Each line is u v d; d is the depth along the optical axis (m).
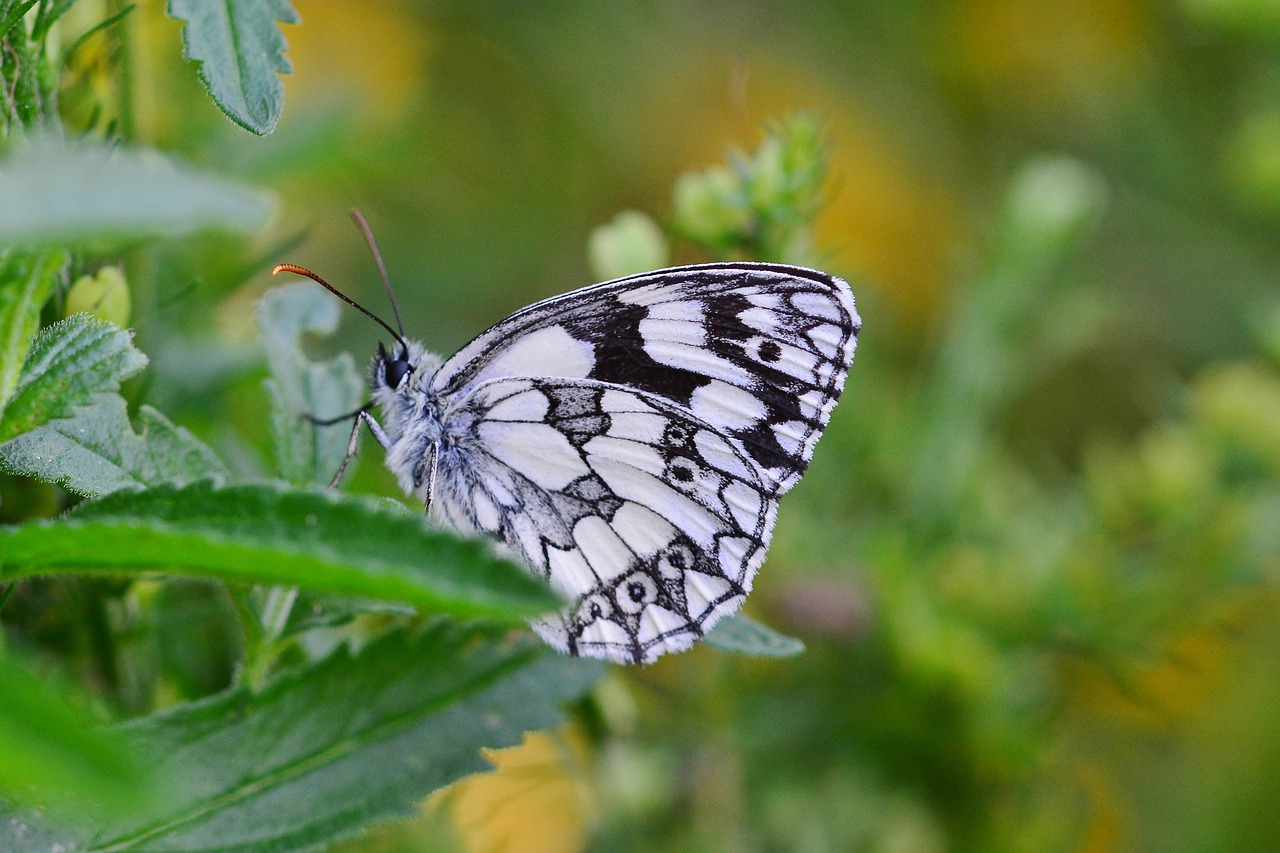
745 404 0.32
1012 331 0.35
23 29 0.29
